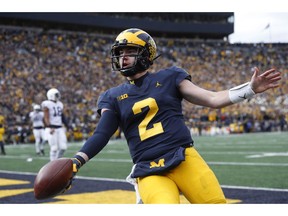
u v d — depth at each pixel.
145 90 6.36
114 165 21.75
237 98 5.90
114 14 94.38
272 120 77.38
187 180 6.12
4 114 57.12
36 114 32.28
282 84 88.00
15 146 47.31
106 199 12.00
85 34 90.56
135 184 6.43
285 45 100.50
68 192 13.27
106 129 6.29
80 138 59.38
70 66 75.62
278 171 17.61
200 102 6.23
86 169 20.00
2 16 76.31
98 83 74.88
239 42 101.25
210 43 101.00
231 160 23.03
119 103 6.43
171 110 6.32
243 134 66.12
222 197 6.20
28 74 68.31
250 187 13.52
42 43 78.25
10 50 72.19
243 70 93.12
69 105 65.62
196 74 88.88
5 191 13.66
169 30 101.50
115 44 6.46
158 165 6.09
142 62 6.43
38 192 5.37
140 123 6.30
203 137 57.94
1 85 62.97
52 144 20.30
